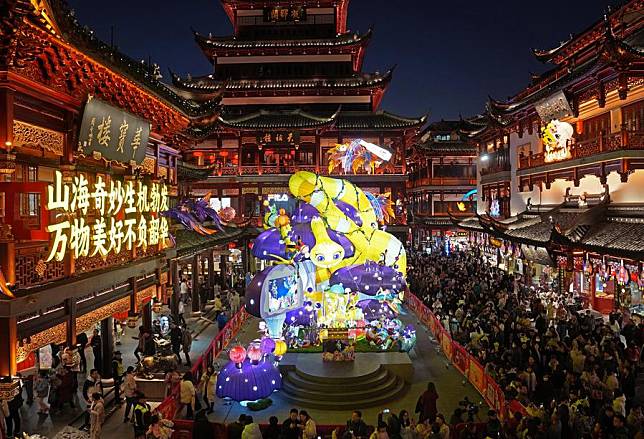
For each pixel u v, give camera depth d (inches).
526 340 897.5
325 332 1055.0
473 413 681.6
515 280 1635.1
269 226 1157.1
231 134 2316.7
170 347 1025.5
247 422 659.4
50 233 536.1
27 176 613.0
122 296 765.3
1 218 518.0
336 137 2353.6
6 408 690.2
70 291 596.1
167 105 853.8
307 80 2507.4
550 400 715.4
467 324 1087.0
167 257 987.9
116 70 649.0
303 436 641.6
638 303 1235.9
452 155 3093.0
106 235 684.1
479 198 2362.2
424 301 1433.3
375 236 1147.3
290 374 953.5
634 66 1128.2
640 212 1148.5
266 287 986.1
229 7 2620.6
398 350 1059.3
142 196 820.0
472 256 2348.7
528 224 1609.3
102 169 722.2
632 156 1148.5
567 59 1699.1
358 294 1163.9
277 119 2295.8
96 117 650.8
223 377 860.0
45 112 592.1
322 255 1047.0
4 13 465.1
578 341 874.1
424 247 3110.2
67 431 624.7
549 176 1582.2
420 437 631.2
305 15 2605.8
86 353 1123.9
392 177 2255.2
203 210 1341.0
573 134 1488.7
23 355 529.3
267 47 2524.6
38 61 554.6
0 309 488.1
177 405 766.5
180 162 1662.2
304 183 1109.1
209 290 1628.9
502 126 1897.1
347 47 2527.1
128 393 770.8
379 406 853.2
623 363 776.3
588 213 1283.2
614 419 574.9
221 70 2578.7
